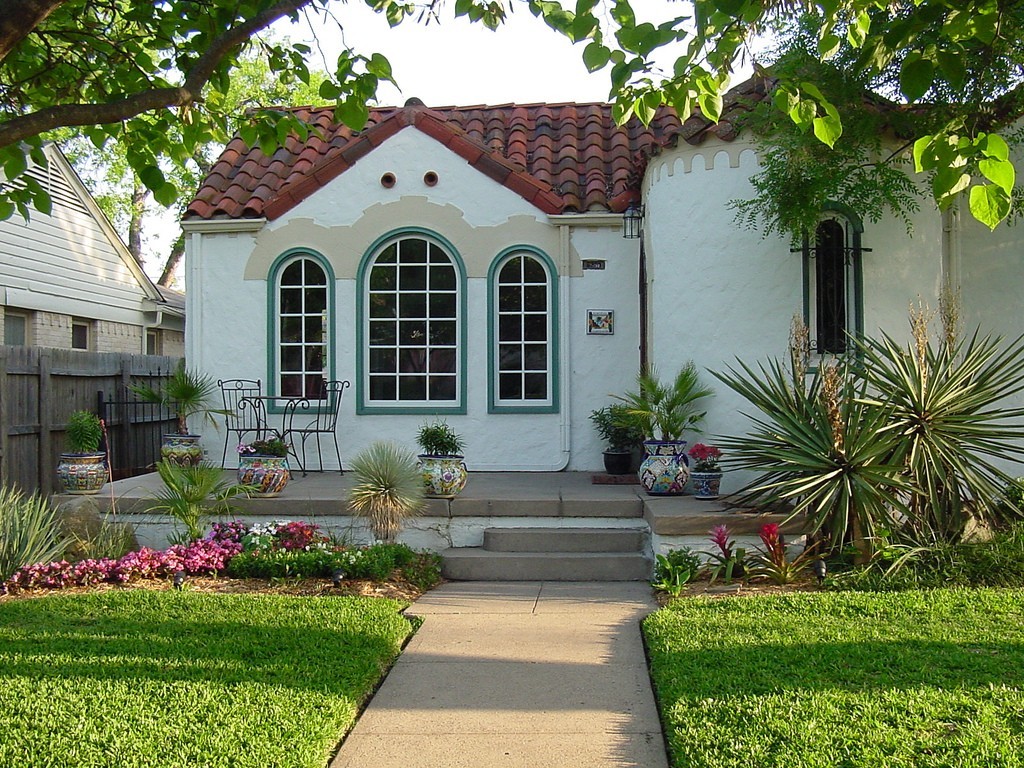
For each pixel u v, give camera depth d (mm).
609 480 10625
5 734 4605
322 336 12164
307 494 9828
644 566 8664
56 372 11898
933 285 9875
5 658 5820
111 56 6168
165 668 5621
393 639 6348
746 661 5578
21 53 5996
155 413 14461
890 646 5785
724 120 9875
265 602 7289
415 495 8812
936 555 7648
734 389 9031
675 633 6285
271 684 5336
